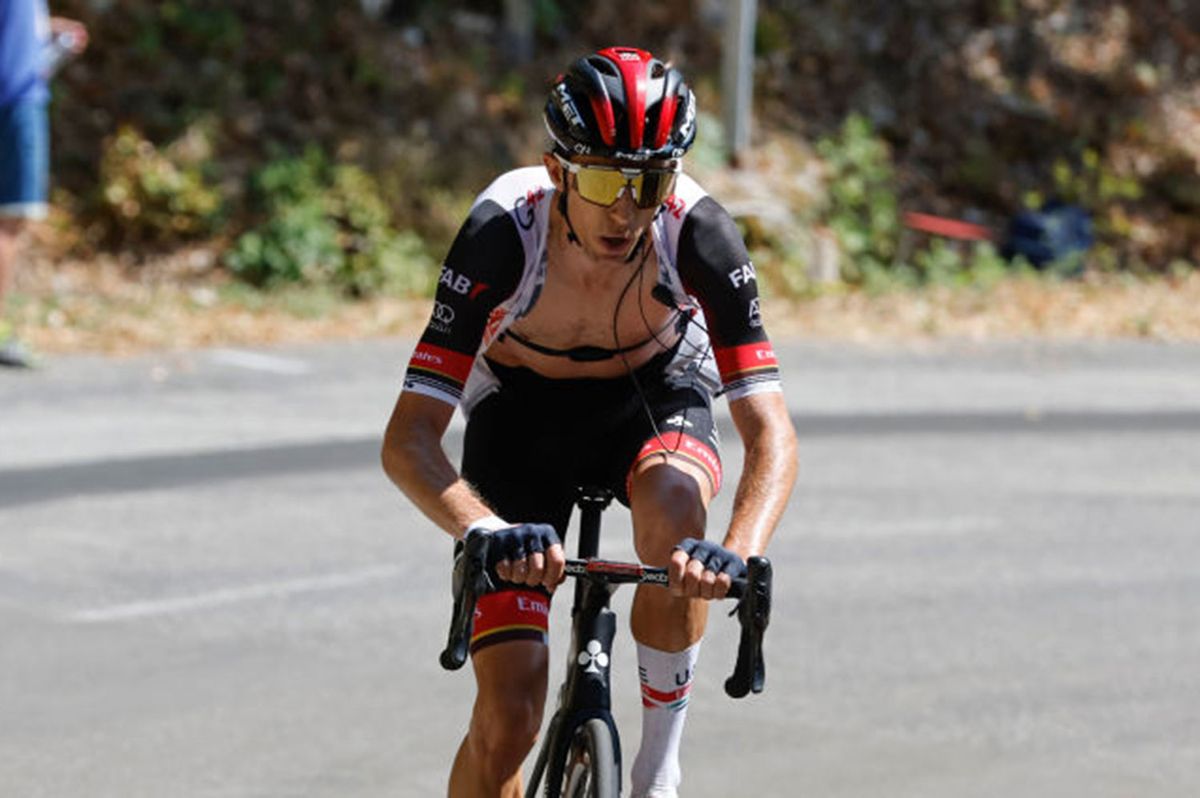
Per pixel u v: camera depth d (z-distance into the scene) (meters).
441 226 47.16
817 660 19.92
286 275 43.88
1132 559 24.70
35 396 32.16
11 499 25.50
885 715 18.20
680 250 11.91
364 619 20.94
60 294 41.56
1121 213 58.81
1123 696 19.06
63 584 21.83
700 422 12.66
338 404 32.66
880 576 23.34
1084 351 42.19
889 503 27.23
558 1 57.16
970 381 37.78
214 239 45.00
